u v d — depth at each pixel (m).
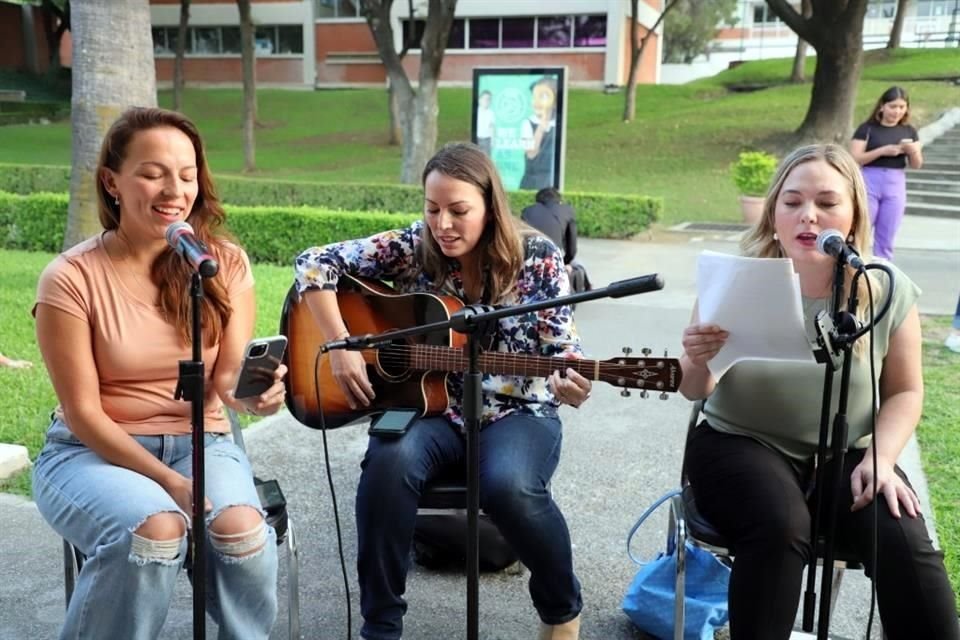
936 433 4.19
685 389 2.33
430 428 2.56
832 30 16.41
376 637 2.38
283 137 24.94
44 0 31.53
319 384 2.84
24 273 8.18
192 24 33.22
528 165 11.09
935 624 2.03
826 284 2.32
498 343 2.61
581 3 28.45
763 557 2.09
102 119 6.93
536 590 2.44
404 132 15.26
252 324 2.51
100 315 2.24
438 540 2.95
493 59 29.88
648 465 3.99
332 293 2.74
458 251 2.55
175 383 2.36
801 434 2.33
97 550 2.04
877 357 2.34
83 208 7.11
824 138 17.02
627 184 16.28
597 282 8.78
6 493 3.53
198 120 27.84
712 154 18.06
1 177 14.45
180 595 2.88
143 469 2.21
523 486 2.36
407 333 2.07
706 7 35.88
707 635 2.48
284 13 32.28
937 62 23.88
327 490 3.69
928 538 2.10
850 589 2.92
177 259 2.29
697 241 11.83
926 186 14.76
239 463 2.38
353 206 13.05
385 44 15.01
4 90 30.58
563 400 2.35
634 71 22.08
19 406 4.38
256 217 9.81
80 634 2.05
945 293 7.95
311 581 2.98
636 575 2.74
